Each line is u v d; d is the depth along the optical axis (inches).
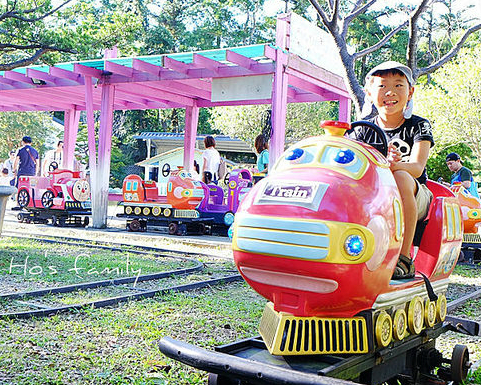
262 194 125.0
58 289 259.0
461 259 458.6
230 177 548.7
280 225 118.8
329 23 422.3
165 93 659.4
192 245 474.9
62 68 591.5
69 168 773.9
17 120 1444.4
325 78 558.9
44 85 634.8
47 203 576.1
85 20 777.6
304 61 524.1
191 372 163.2
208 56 496.7
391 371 139.1
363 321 124.3
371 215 119.6
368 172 125.1
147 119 1815.9
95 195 580.7
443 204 158.9
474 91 974.4
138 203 557.9
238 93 522.6
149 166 1332.4
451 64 1002.1
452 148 1229.1
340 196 117.9
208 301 255.9
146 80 560.7
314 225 115.5
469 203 451.2
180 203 534.3
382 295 127.8
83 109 770.8
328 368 113.7
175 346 127.0
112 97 589.6
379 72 159.5
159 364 165.2
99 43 845.2
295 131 1334.9
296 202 119.0
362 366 123.1
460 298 288.5
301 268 117.1
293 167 128.2
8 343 179.3
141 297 256.7
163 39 1760.6
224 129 1341.0
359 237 116.6
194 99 700.0
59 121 1596.9
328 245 114.4
